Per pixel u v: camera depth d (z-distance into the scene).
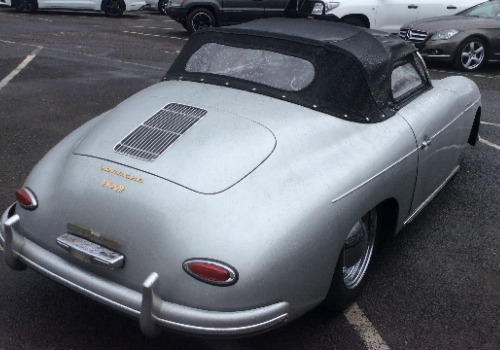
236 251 2.26
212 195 2.40
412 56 3.82
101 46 11.32
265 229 2.33
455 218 4.37
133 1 17.45
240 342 2.85
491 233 4.15
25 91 7.50
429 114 3.61
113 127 2.87
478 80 9.47
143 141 2.71
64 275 2.50
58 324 2.91
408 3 11.92
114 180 2.51
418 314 3.16
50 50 10.54
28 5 16.69
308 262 2.45
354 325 3.03
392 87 3.44
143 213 2.38
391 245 3.93
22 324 2.89
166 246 2.31
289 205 2.45
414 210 3.63
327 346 2.85
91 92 7.60
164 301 2.31
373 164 2.88
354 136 2.96
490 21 10.38
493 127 6.61
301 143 2.75
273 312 2.35
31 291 3.18
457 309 3.22
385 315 3.13
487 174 5.23
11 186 4.52
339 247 2.64
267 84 3.09
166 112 2.93
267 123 2.80
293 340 2.88
